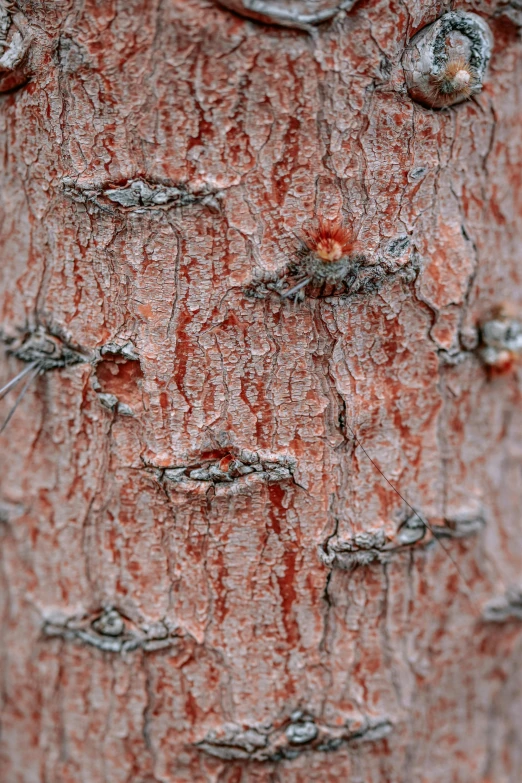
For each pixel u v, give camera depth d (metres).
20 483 0.34
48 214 0.33
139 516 0.34
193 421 0.33
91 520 0.34
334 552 0.34
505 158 0.34
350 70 0.33
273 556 0.34
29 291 0.34
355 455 0.34
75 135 0.33
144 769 0.34
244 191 0.33
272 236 0.33
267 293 0.33
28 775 0.35
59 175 0.33
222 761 0.34
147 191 0.33
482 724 0.35
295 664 0.34
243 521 0.33
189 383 0.33
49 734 0.35
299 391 0.33
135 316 0.33
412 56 0.33
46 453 0.34
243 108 0.33
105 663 0.34
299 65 0.33
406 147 0.33
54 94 0.33
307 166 0.33
